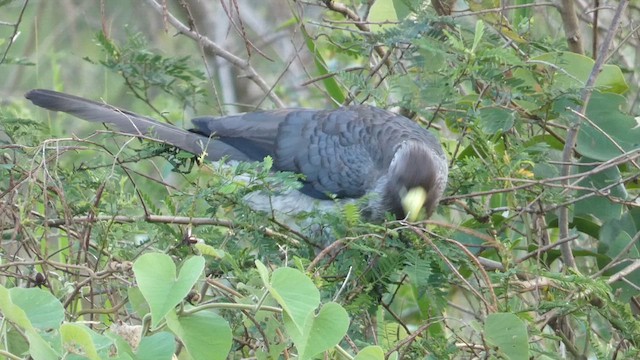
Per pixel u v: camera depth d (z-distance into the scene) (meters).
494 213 9.12
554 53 9.16
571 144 8.87
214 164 8.87
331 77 10.38
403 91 9.27
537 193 8.88
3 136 8.78
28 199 7.05
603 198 9.12
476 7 9.85
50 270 7.60
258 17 15.36
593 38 10.39
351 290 7.09
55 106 9.48
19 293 4.79
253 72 10.96
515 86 8.70
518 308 7.52
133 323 6.70
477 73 8.68
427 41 8.66
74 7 13.87
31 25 13.39
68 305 6.56
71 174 7.60
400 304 10.56
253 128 10.23
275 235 7.71
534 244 9.09
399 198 9.45
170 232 7.43
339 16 11.98
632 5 11.24
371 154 9.80
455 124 9.44
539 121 9.36
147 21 14.30
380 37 9.11
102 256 7.46
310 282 5.06
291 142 10.06
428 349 6.63
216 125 10.33
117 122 9.38
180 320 5.20
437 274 7.67
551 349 8.07
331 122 10.12
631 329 7.25
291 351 6.28
